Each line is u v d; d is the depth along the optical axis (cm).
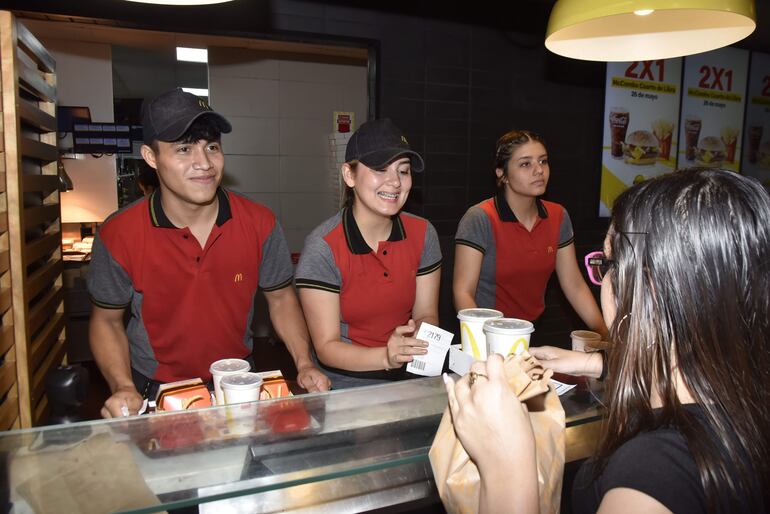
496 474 68
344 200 184
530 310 245
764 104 419
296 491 100
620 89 371
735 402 63
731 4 119
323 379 145
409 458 91
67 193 490
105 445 89
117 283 167
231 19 289
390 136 165
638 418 68
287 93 534
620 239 71
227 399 110
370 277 175
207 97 517
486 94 348
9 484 79
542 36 356
